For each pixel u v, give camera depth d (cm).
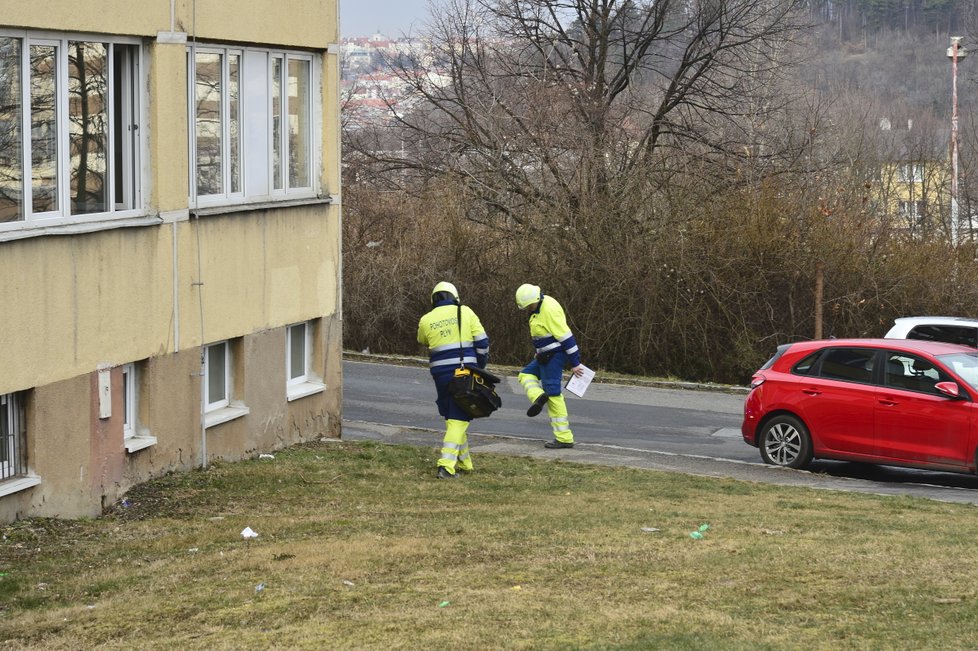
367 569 959
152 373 1388
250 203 1602
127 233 1322
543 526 1180
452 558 1007
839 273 3081
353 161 4028
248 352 1606
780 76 4178
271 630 773
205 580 927
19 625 808
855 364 1745
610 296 3209
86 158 1281
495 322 3419
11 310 1135
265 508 1302
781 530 1177
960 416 1623
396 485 1486
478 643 732
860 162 3659
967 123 4956
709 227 3133
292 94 1733
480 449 1925
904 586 895
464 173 3669
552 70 3978
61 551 1062
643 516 1262
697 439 2112
